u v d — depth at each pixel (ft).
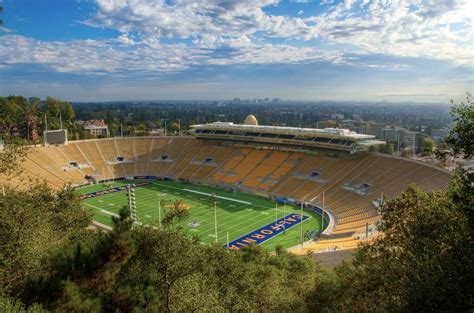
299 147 408.26
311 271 131.75
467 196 68.13
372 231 229.25
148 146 498.28
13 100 536.42
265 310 93.35
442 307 56.39
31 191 142.00
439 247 62.69
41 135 507.30
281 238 250.98
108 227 265.95
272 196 350.64
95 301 63.77
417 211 72.08
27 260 89.71
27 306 66.13
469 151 67.87
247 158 436.35
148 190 389.19
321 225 276.41
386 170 318.24
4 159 110.22
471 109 67.82
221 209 317.42
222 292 92.17
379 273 72.69
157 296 69.10
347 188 320.50
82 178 417.49
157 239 79.61
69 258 72.43
